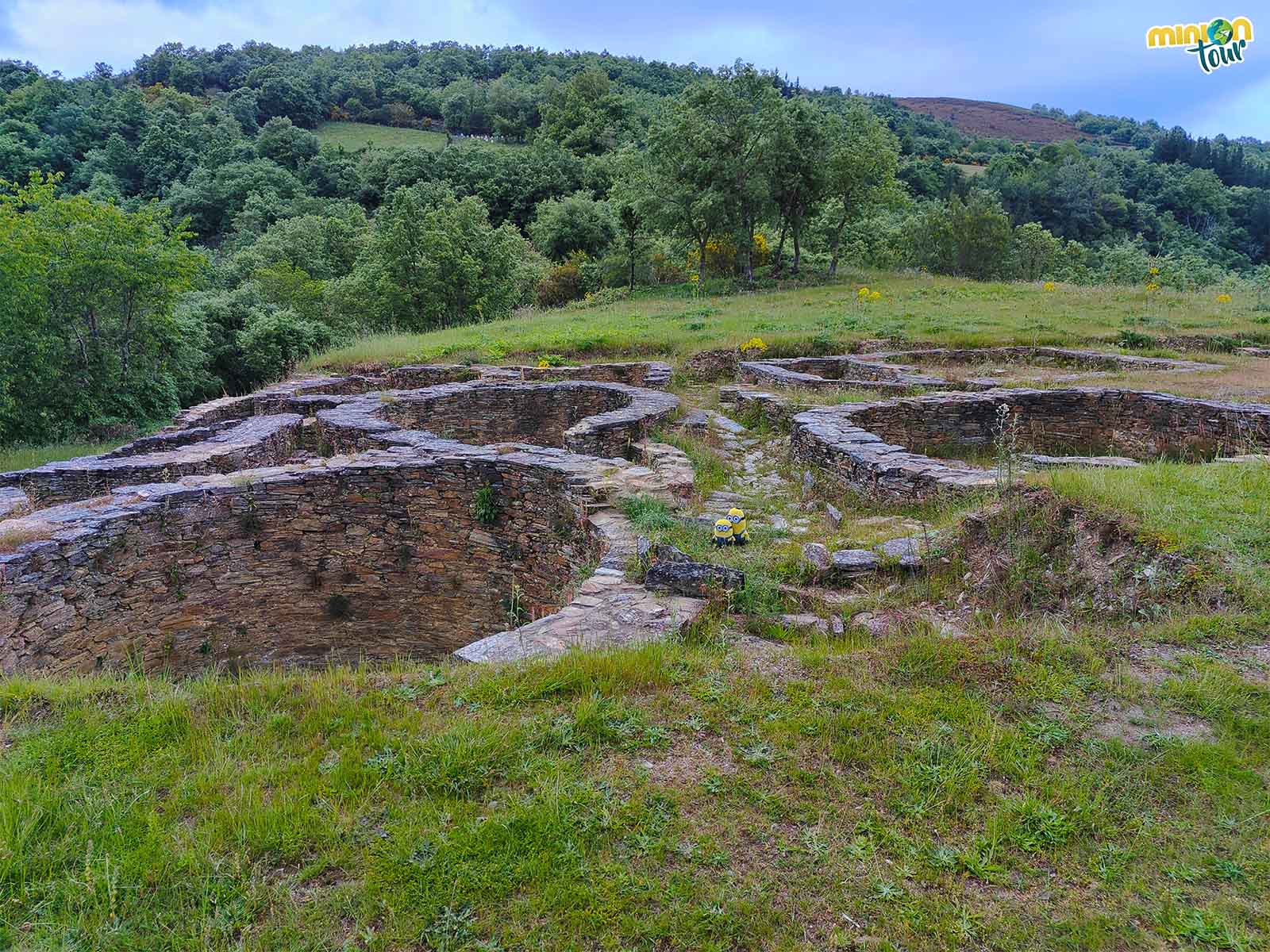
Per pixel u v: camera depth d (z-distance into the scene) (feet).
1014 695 12.27
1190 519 18.31
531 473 24.95
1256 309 75.15
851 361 55.57
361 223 172.24
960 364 57.57
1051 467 26.32
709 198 98.07
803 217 115.34
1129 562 17.48
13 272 57.93
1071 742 11.13
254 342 83.71
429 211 105.50
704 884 8.64
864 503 26.91
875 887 8.62
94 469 26.66
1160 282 117.29
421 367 55.62
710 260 121.49
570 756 10.81
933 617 16.94
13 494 24.17
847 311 80.43
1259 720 11.30
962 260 132.98
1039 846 9.18
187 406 81.30
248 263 131.44
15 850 8.71
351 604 26.04
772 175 103.86
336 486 25.08
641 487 23.63
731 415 45.70
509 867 8.77
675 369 58.95
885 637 15.25
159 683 13.79
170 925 8.05
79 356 64.23
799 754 10.96
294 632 25.39
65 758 10.76
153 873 8.59
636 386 47.24
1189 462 34.19
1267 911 8.16
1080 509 19.56
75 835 9.21
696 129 99.30
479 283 103.86
